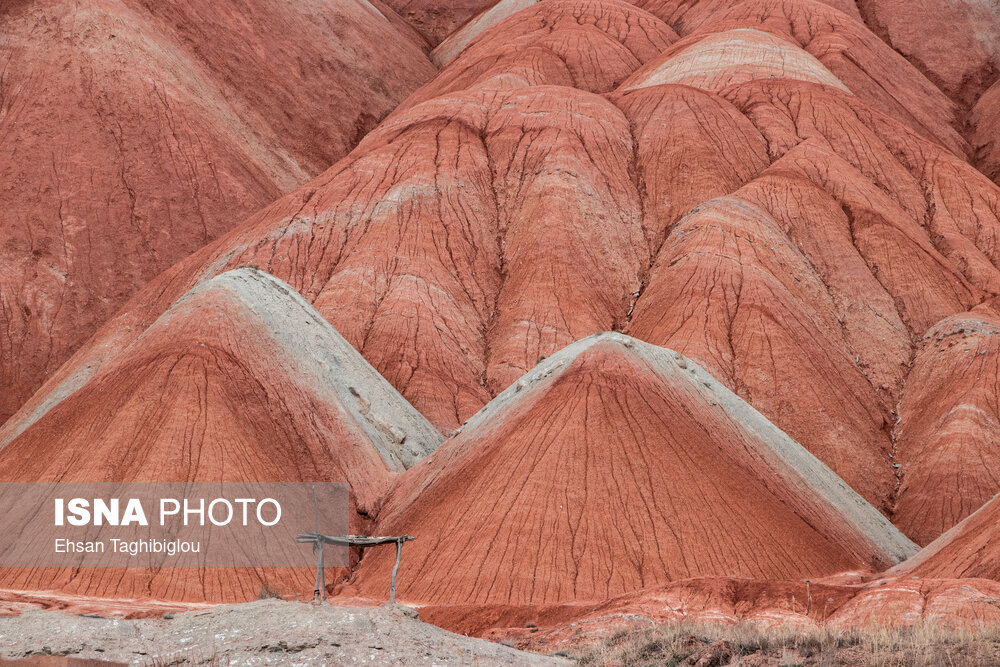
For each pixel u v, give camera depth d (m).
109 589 35.28
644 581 34.31
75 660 16.34
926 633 16.05
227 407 42.25
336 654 15.50
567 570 34.53
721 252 68.56
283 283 54.41
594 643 18.75
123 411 41.44
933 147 85.75
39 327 82.00
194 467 39.56
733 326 64.06
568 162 78.00
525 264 72.06
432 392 62.34
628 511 36.31
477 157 80.31
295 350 48.47
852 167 80.69
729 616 24.59
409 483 43.22
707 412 42.31
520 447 38.81
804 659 15.66
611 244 74.44
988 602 21.77
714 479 37.84
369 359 64.44
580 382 40.66
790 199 74.94
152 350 44.66
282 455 42.50
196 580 35.97
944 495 56.03
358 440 46.09
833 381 63.28
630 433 38.69
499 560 34.97
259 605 17.72
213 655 15.71
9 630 18.23
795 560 35.97
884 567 40.50
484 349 68.25
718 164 80.12
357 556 40.62
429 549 36.69
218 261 74.12
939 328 67.25
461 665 15.69
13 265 84.44
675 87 87.19
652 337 64.50
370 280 69.94
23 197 88.31
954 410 60.47
